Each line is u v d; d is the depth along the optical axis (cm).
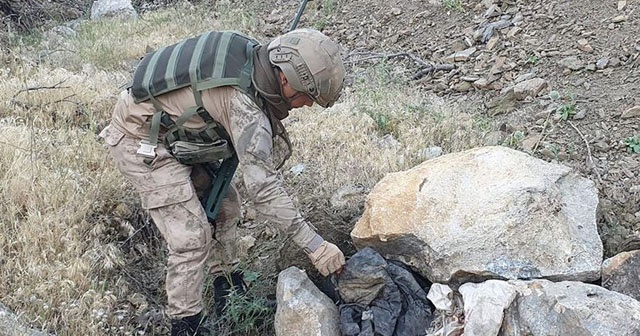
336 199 412
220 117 300
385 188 343
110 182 445
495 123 537
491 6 714
